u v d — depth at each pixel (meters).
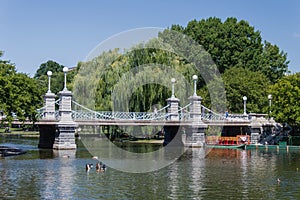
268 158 59.47
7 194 34.22
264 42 117.75
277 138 82.25
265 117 82.69
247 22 110.19
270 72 110.62
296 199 33.50
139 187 37.47
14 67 65.06
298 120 73.12
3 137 98.12
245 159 58.16
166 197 33.91
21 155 58.38
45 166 48.19
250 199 33.44
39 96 67.38
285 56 116.12
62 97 65.31
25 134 109.88
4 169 45.81
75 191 35.62
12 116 61.41
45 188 36.53
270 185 38.62
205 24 108.31
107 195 34.41
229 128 85.19
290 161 55.81
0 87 59.38
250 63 106.94
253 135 80.62
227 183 39.50
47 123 65.75
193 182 39.94
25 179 40.25
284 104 75.50
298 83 77.25
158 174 44.31
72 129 65.62
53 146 66.62
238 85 93.19
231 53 107.00
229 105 93.06
